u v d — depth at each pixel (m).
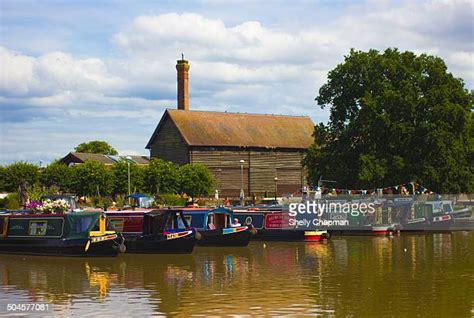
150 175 81.25
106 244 36.84
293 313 22.83
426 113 59.84
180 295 26.12
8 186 78.31
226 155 90.44
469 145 60.88
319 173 64.00
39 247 37.94
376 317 22.23
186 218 44.28
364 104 59.53
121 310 23.55
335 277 30.17
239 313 22.89
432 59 62.50
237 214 48.81
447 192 59.62
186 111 92.50
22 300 25.48
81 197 78.50
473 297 25.27
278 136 95.56
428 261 35.41
